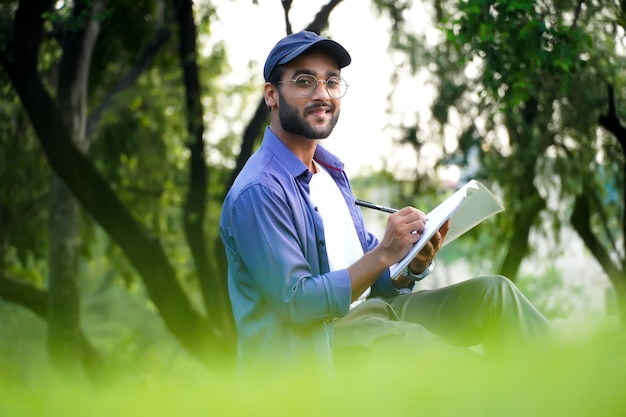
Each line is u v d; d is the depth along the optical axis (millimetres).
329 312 3867
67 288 14547
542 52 10070
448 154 15219
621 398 1641
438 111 14758
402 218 3916
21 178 16547
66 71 13664
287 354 3928
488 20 10008
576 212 15750
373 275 3889
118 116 17500
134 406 1918
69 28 12281
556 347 2391
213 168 18594
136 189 18844
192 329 13367
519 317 3947
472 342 4070
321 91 4230
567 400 1662
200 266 14188
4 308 18172
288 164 4180
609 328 2334
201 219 14164
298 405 1866
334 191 4359
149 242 12938
